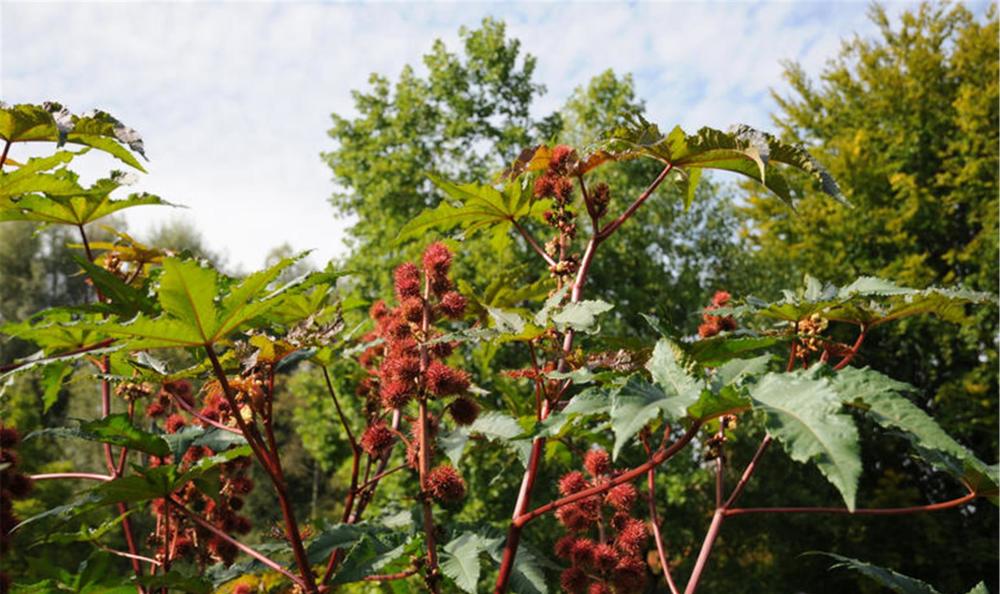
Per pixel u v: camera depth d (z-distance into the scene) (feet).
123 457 11.18
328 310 9.99
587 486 9.80
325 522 12.04
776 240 74.95
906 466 67.10
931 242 69.87
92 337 10.27
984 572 61.31
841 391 5.85
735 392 5.87
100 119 9.57
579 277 10.00
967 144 66.03
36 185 9.98
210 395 10.14
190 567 11.53
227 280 11.40
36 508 37.88
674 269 71.92
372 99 74.69
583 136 72.18
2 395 10.27
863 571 9.14
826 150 76.84
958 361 64.39
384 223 65.92
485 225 11.53
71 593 8.79
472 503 51.98
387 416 12.82
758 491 61.82
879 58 78.18
